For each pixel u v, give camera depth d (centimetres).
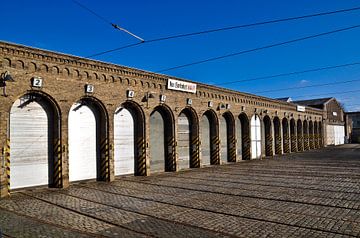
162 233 1063
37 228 1130
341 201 1517
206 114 3372
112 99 2319
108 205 1498
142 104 2544
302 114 5619
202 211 1362
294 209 1375
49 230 1105
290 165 3262
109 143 2286
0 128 1712
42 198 1677
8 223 1195
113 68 2319
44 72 1922
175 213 1334
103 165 2291
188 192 1820
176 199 1625
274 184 2062
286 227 1109
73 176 2158
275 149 4716
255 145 4128
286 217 1242
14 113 1855
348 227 1094
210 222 1188
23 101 1892
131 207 1452
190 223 1179
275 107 4625
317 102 7150
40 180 1959
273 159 4022
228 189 1900
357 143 8388
